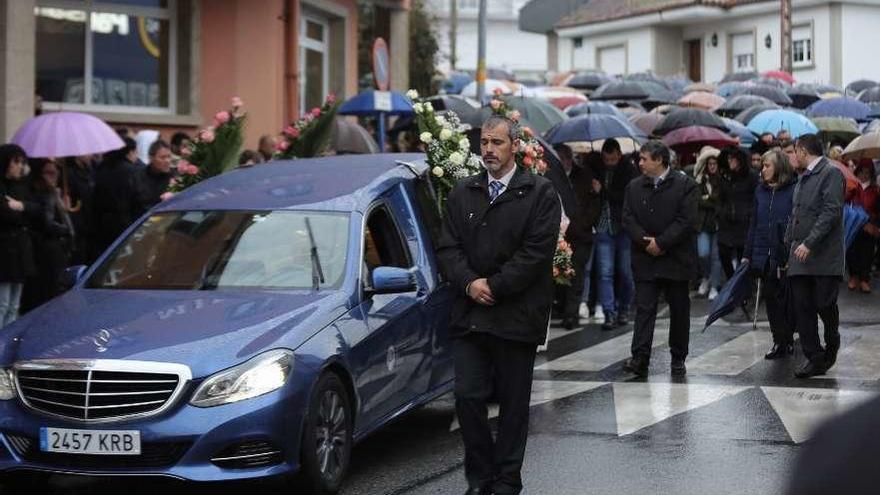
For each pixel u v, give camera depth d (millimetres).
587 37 89312
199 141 17000
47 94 25312
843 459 2670
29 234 16234
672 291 15906
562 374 16234
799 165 17062
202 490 10883
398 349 11516
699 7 79375
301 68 31875
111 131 17688
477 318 9680
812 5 76250
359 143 23516
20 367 9914
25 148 17000
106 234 18219
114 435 9562
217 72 27203
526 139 15242
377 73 25516
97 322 10453
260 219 11961
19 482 10750
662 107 35250
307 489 10039
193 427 9500
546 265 9719
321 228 11695
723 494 10234
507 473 9727
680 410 13711
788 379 15547
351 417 10680
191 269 11516
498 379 9867
